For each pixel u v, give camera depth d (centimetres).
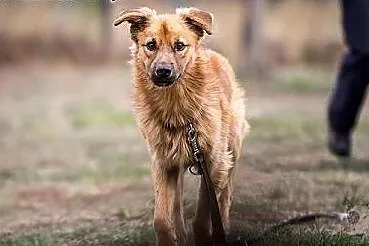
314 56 4431
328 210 1066
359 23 1391
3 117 2570
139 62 846
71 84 3684
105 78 3900
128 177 1449
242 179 1171
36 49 4519
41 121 2434
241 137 941
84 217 1168
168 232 834
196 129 838
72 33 4591
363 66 1412
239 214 1021
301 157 1482
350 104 1427
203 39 864
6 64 4431
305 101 2822
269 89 3284
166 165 853
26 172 1578
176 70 812
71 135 2123
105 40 4525
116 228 1053
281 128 1933
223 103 875
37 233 1066
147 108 845
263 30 3928
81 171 1551
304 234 917
